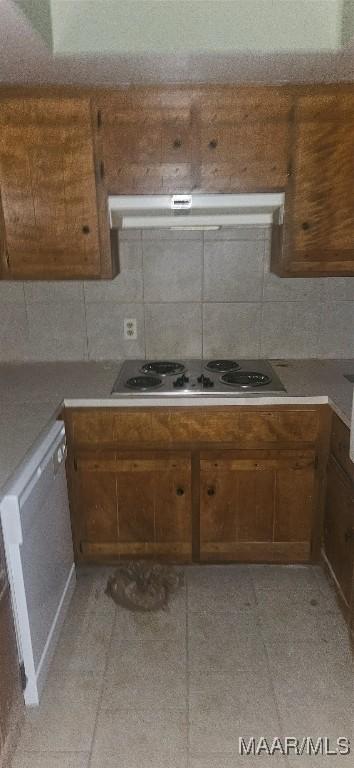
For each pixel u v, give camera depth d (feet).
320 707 5.96
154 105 6.94
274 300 8.79
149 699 6.09
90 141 7.06
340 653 6.70
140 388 7.63
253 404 7.38
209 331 8.96
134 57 5.69
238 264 8.64
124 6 5.93
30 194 7.27
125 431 7.50
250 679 6.34
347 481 6.78
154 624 7.23
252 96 6.89
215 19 6.01
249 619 7.29
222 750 5.49
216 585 7.97
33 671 5.75
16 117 6.97
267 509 7.89
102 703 6.05
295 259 7.54
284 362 8.91
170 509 7.89
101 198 7.29
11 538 5.09
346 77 6.62
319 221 7.36
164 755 5.44
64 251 7.52
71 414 7.45
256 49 5.58
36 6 5.09
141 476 7.73
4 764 5.05
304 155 7.09
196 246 8.57
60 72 6.29
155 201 7.21
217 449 7.58
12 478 5.27
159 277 8.71
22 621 5.48
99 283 8.73
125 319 8.90
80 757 5.43
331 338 8.95
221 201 7.20
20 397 7.43
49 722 5.82
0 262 7.57
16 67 6.05
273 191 7.24
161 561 8.21
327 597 7.68
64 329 8.95
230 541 8.06
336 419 7.14
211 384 7.76
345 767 5.29
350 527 6.70
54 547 6.59
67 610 7.39
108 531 8.04
